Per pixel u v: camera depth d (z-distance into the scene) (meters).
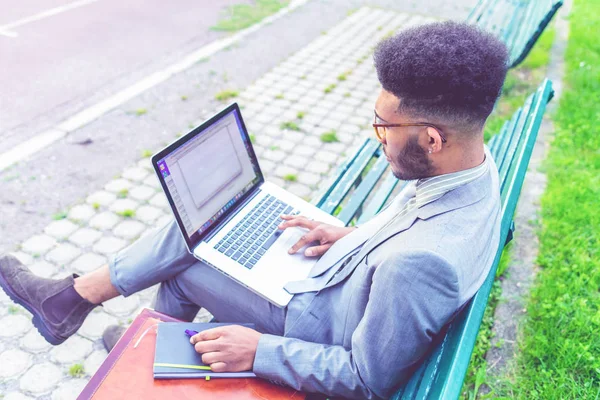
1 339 2.90
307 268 2.05
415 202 1.68
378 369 1.52
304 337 1.86
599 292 3.10
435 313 1.43
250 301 2.02
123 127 4.83
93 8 7.33
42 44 6.19
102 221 3.78
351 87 5.80
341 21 7.58
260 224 2.25
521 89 5.54
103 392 1.58
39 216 3.77
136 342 1.73
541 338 2.76
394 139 1.58
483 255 1.57
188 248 2.02
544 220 3.66
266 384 1.67
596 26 7.02
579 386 2.55
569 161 4.29
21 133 4.63
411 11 8.08
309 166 4.49
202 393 1.61
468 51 1.41
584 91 5.41
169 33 6.75
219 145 2.21
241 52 6.41
